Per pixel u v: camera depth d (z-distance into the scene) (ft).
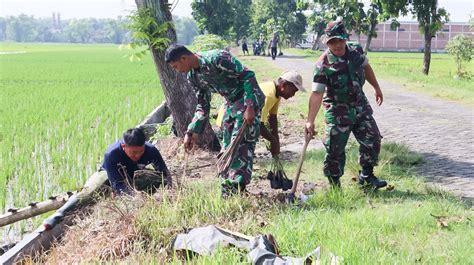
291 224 18.93
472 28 131.23
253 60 157.69
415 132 38.83
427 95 64.80
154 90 86.22
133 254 17.83
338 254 15.94
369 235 17.93
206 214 20.84
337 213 20.85
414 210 20.56
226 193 22.53
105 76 120.57
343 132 23.34
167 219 19.92
